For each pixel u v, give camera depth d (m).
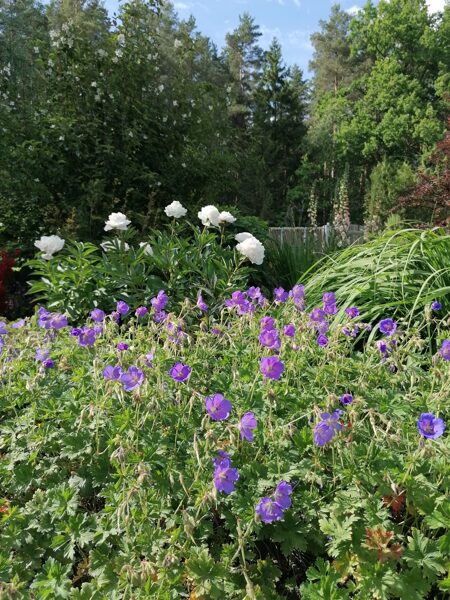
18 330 3.65
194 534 1.86
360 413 2.23
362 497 1.84
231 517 1.86
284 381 2.53
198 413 2.36
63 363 2.80
